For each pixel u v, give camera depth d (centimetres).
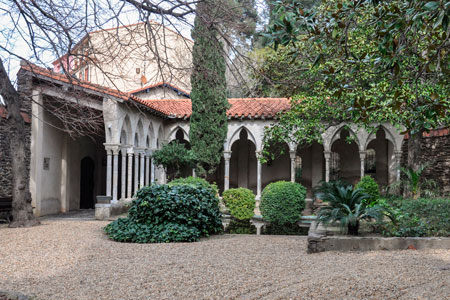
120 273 601
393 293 471
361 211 792
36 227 1083
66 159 1648
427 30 515
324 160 1928
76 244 836
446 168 1441
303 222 1230
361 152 1578
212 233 1062
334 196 842
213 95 1577
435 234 785
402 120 993
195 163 1611
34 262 680
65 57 792
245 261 679
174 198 971
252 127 1664
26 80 1400
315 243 763
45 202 1498
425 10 348
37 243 839
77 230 1024
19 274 605
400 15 378
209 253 763
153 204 975
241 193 1276
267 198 1216
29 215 1123
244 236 1023
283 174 1981
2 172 1345
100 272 609
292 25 428
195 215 994
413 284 507
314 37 476
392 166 1723
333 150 1925
